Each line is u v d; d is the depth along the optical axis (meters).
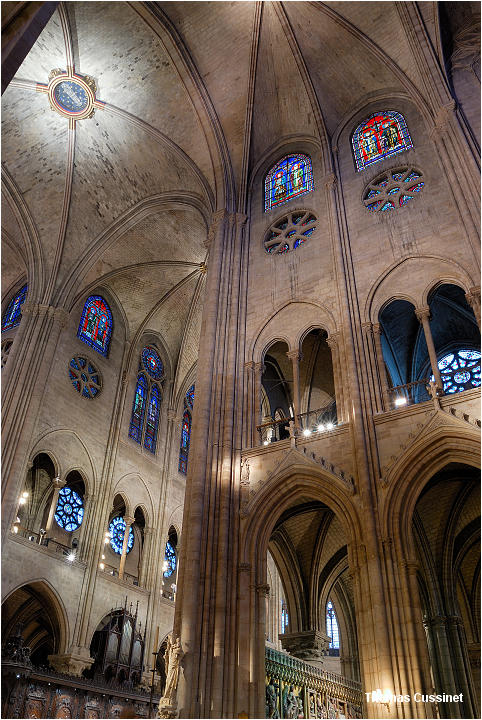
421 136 22.47
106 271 32.62
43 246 29.97
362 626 14.20
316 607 22.66
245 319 22.09
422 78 21.59
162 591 32.84
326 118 25.75
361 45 23.95
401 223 20.52
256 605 16.19
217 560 16.72
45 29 24.75
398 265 19.50
